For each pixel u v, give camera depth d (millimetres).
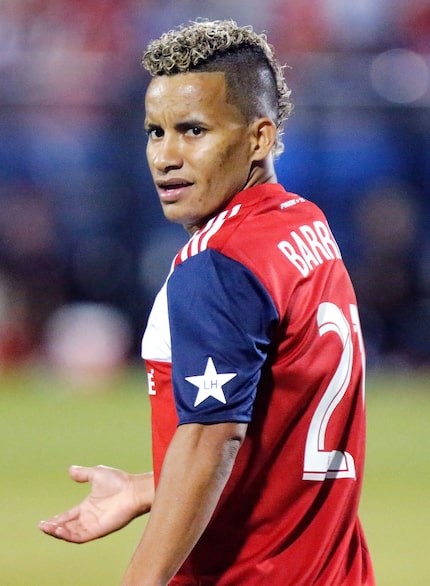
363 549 11180
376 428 49625
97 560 27297
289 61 59875
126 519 11727
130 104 61688
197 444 9312
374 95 60188
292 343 9930
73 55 60812
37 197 67562
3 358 63562
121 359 63844
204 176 10211
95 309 64562
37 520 31938
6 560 27266
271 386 9961
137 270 67688
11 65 60719
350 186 65062
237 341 9367
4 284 66312
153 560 9172
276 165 63969
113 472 11906
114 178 67062
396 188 65250
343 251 66000
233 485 10031
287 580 10219
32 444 45719
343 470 10586
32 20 60562
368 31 60469
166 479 9305
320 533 10352
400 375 63906
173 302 9586
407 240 65812
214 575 10234
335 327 10359
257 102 10375
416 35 60281
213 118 10148
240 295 9469
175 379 9516
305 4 60469
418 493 36125
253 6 60719
